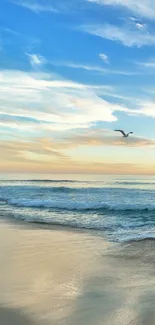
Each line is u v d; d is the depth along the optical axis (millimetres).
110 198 27469
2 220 15266
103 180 60844
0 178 71125
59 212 18312
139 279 6562
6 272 7133
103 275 6879
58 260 8125
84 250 9273
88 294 5738
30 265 7707
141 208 19156
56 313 4926
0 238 11031
